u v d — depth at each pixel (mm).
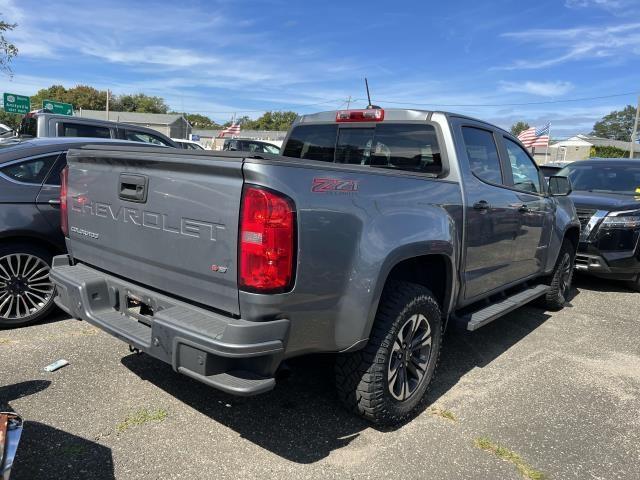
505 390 3955
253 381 2459
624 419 3576
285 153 4902
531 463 3000
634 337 5348
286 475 2764
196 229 2625
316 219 2566
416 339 3385
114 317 3104
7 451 1863
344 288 2750
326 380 3924
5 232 4402
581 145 77375
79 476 2656
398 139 4086
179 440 3025
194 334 2436
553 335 5309
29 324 4664
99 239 3289
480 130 4242
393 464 2916
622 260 6891
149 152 2812
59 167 4754
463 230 3729
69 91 92750
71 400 3402
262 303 2441
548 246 5438
